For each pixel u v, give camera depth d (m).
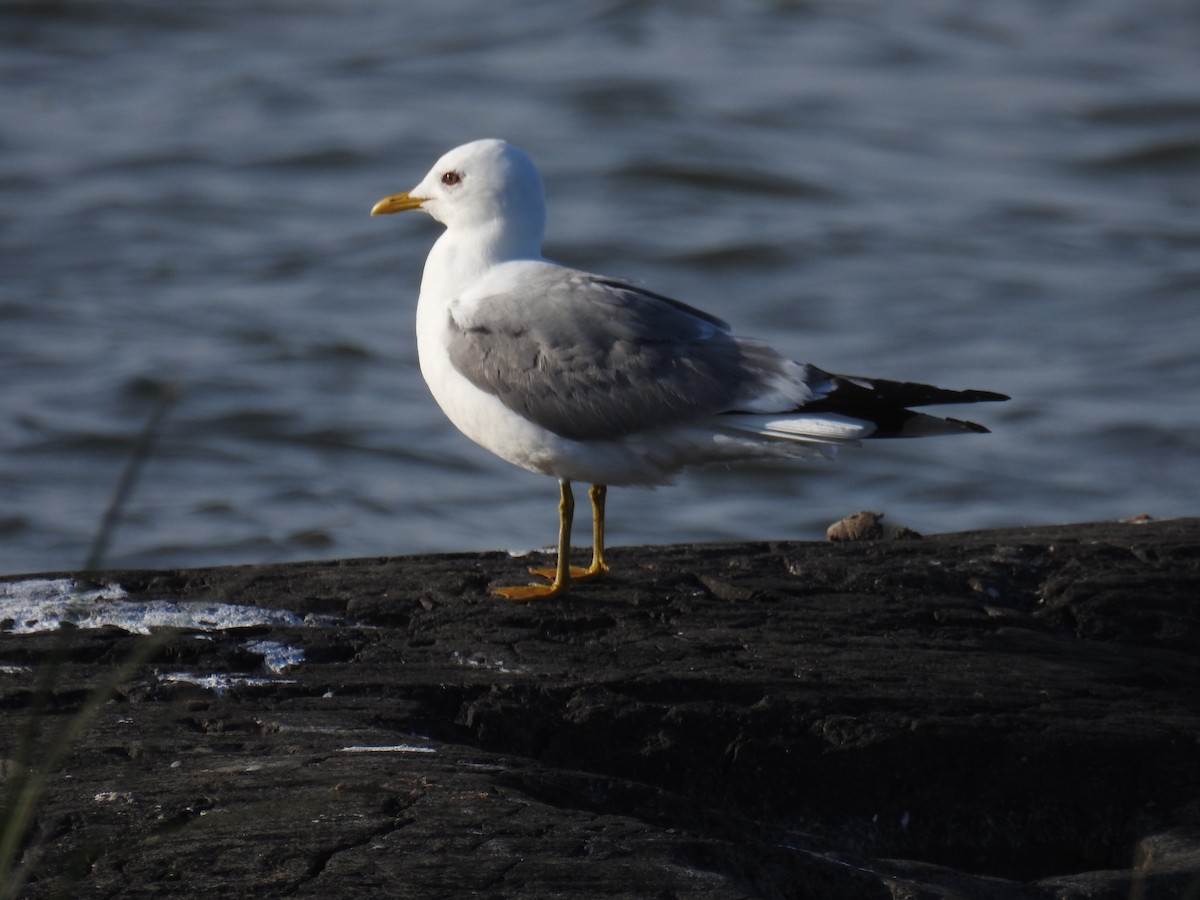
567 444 11.21
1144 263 35.50
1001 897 7.82
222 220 38.00
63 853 7.42
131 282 33.91
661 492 25.33
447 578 11.59
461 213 11.98
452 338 11.55
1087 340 31.02
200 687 9.40
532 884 7.14
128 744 8.54
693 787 9.02
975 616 10.89
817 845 8.27
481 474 25.70
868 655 10.19
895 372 29.02
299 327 31.44
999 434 27.05
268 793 7.95
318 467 25.67
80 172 41.09
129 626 10.37
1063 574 11.62
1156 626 10.89
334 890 7.08
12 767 8.20
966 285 33.97
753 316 32.12
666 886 7.14
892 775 9.07
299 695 9.41
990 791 9.03
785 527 23.86
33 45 53.09
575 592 11.31
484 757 8.57
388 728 8.99
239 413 27.42
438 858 7.34
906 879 7.92
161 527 23.41
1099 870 8.71
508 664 9.91
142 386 28.23
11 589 11.15
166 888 7.13
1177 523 13.05
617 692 9.47
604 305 11.23
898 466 26.12
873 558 11.93
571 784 8.35
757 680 9.66
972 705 9.49
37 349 29.84
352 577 11.55
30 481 24.84
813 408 10.82
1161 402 27.89
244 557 22.41
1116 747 9.13
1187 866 8.09
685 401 10.95
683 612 10.89
